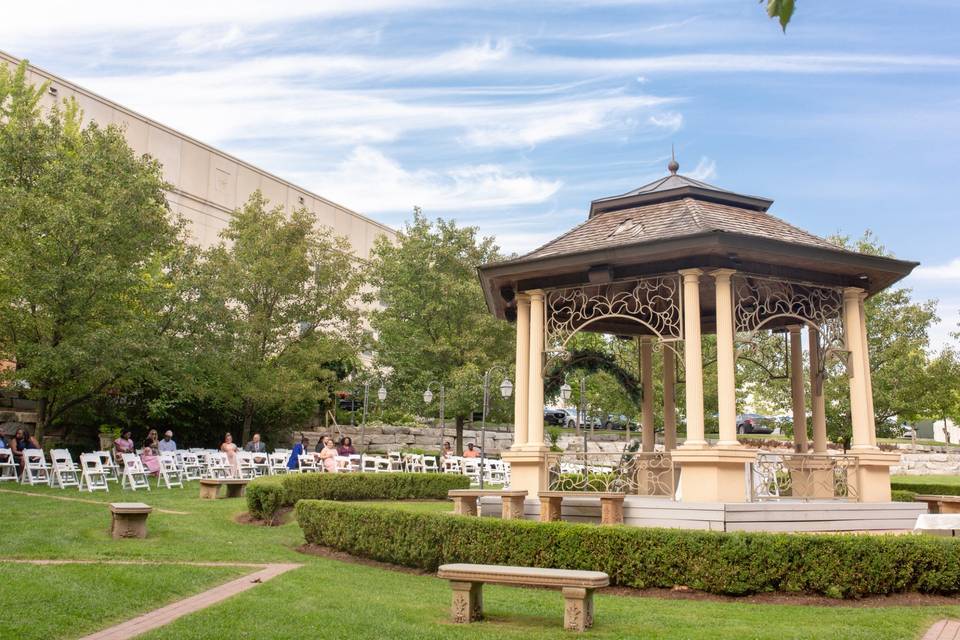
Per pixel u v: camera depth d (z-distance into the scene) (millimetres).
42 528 11625
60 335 19172
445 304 29438
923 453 28891
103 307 19375
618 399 30359
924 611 7949
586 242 12758
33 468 18625
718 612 7898
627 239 12094
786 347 15250
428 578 10000
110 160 20984
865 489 12188
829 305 13008
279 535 12945
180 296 23531
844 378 25359
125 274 19141
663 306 14945
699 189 13188
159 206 22297
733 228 11766
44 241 18625
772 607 8180
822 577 8609
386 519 10789
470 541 9906
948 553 8766
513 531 9695
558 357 13977
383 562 10945
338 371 33281
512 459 12859
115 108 35625
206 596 8078
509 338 30219
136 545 10867
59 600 7188
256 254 27031
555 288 13141
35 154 20891
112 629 6656
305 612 7250
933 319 26453
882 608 8133
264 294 27047
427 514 10398
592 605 7234
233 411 28703
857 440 12539
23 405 24031
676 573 8984
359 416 34750
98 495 16250
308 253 29438
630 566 9164
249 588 8320
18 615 6621
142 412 26125
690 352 11438
